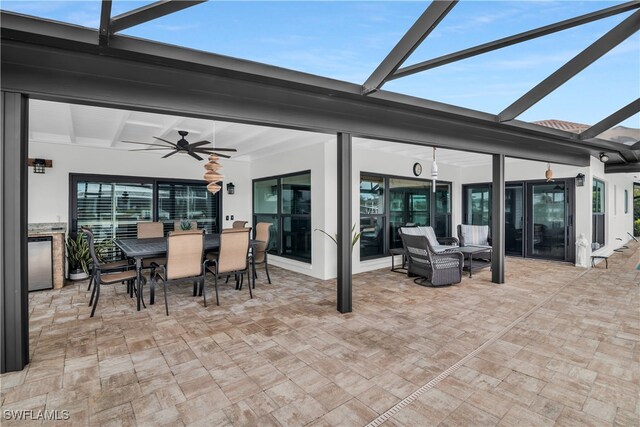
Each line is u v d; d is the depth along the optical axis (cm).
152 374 237
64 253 507
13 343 237
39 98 233
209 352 272
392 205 687
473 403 202
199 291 466
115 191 606
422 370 242
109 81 241
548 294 452
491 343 289
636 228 1245
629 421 184
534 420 185
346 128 347
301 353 270
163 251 391
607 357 261
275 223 699
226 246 416
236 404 201
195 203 704
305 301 420
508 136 475
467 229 738
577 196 686
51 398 207
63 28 212
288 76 289
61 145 552
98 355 266
